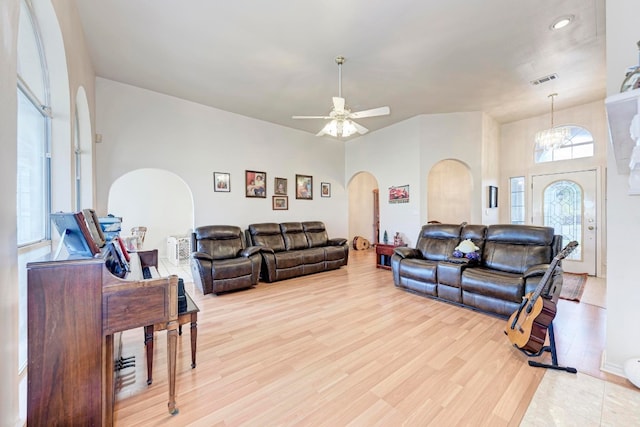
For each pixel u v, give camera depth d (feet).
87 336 4.52
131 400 5.77
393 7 8.11
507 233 11.64
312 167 21.30
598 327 9.16
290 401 5.72
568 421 5.13
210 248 14.67
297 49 10.25
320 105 15.81
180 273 17.58
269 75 12.25
